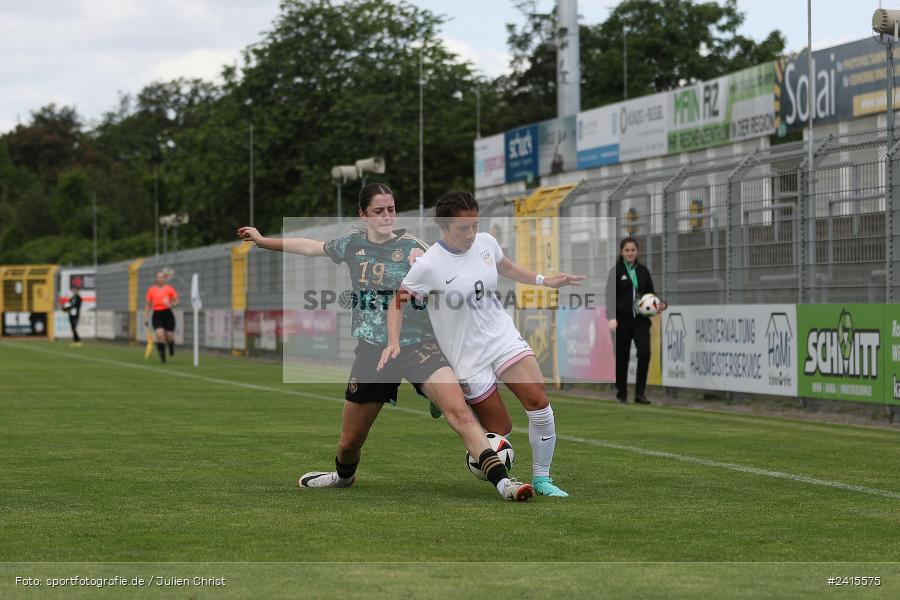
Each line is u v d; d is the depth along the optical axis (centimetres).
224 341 5206
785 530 959
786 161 2302
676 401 2517
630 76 7838
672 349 2612
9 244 13588
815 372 2166
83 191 13425
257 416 2098
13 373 3594
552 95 9106
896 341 1964
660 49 7888
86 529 965
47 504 1102
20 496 1154
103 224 12825
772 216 2319
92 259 11625
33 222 13662
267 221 7762
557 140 5309
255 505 1091
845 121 3506
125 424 1945
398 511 1053
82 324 8338
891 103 2084
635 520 1005
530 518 1016
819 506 1088
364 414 1160
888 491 1188
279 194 7756
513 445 1628
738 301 2414
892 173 2044
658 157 4556
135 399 2519
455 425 1123
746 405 2362
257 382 3139
